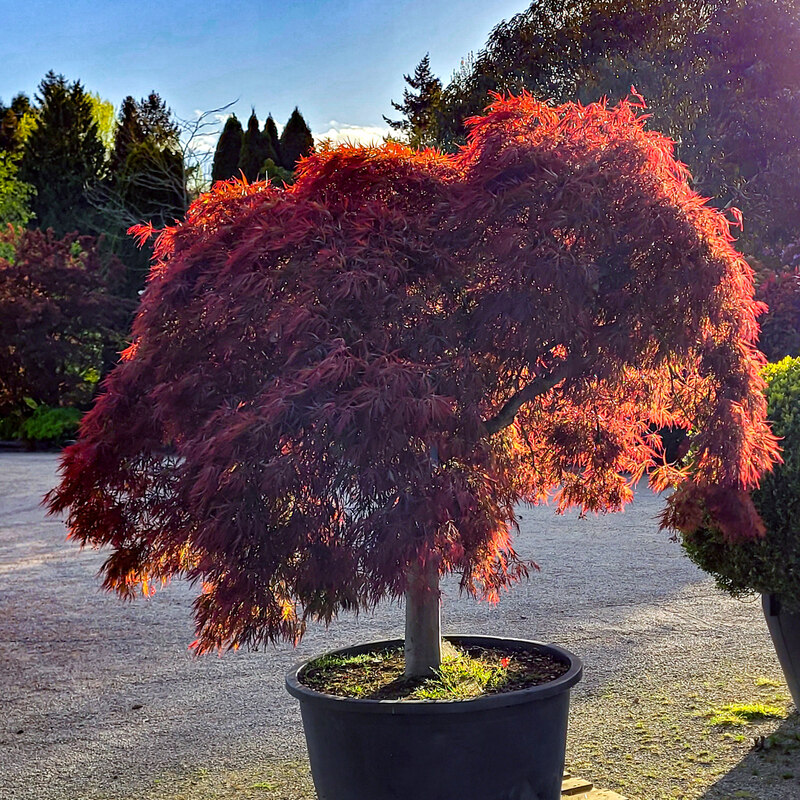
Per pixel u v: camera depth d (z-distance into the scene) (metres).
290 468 2.05
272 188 2.72
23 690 4.42
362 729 2.41
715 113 16.45
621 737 3.58
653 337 2.42
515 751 2.43
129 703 4.20
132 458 2.53
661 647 4.84
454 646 3.05
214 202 2.72
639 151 2.43
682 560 7.25
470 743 2.38
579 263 2.28
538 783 2.50
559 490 3.26
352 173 2.53
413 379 2.13
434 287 2.42
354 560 2.17
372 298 2.30
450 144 17.81
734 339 2.57
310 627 5.48
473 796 2.40
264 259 2.44
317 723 2.51
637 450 3.12
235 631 2.40
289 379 2.19
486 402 2.49
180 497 2.32
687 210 2.41
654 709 3.89
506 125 2.55
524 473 3.17
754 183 16.30
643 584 6.43
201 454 2.10
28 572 7.40
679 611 5.64
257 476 2.11
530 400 2.84
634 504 10.42
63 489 2.55
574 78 16.91
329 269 2.31
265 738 3.71
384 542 2.10
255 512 2.13
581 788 3.06
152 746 3.65
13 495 12.73
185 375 2.41
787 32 16.17
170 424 2.48
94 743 3.70
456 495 2.12
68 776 3.37
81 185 34.34
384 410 2.06
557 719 2.53
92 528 2.56
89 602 6.31
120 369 2.63
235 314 2.38
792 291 11.38
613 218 2.39
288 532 2.14
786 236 16.23
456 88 18.16
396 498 2.15
